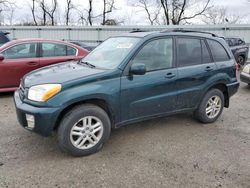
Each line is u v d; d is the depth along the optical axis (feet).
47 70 13.79
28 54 22.31
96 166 11.42
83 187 9.96
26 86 12.30
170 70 14.25
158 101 13.96
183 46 15.05
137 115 13.52
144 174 10.87
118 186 10.06
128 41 14.32
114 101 12.50
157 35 14.17
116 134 14.78
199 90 15.52
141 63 13.03
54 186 9.98
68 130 11.65
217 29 60.18
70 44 24.23
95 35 71.41
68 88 11.50
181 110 15.23
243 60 47.88
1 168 11.07
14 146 13.08
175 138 14.42
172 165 11.60
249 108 20.71
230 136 14.88
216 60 16.38
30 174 10.69
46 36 76.33
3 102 20.74
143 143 13.73
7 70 21.39
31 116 11.35
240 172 11.16
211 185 10.21
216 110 16.88
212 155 12.57
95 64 13.93
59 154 12.39
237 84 17.46
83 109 11.87
